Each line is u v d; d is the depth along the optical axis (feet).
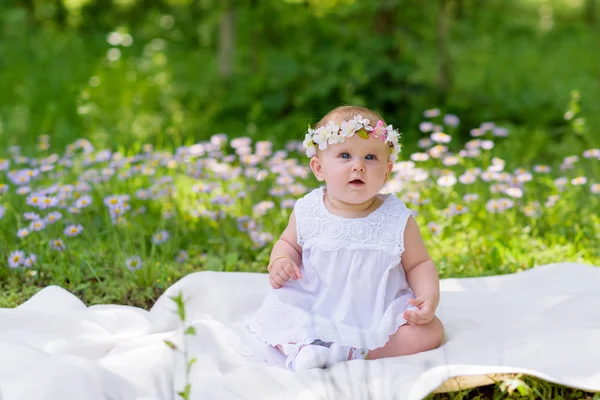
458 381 8.39
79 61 31.14
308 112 23.24
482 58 35.76
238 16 29.07
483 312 10.69
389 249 9.50
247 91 24.44
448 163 15.62
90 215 15.51
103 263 13.51
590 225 14.96
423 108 23.43
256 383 8.36
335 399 7.90
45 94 26.05
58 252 13.14
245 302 10.82
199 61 32.24
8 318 9.61
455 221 15.14
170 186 16.25
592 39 42.16
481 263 13.56
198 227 15.01
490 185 16.67
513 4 47.24
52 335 9.62
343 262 9.53
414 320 9.19
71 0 32.91
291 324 9.30
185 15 36.78
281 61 24.38
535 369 8.52
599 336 8.75
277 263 9.71
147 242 14.62
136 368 8.56
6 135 21.98
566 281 11.60
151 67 27.58
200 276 11.09
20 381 8.05
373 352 9.18
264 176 15.70
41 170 15.01
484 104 24.66
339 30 28.48
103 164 16.88
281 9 28.07
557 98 27.27
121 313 10.42
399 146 9.84
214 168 15.99
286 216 14.84
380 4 24.98
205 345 9.18
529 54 37.37
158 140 20.88
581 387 8.11
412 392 7.95
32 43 33.24
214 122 23.68
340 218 9.71
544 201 16.20
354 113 9.74
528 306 10.78
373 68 23.30
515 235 14.49
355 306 9.46
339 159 9.59
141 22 37.45
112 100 24.49
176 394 8.23
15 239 14.39
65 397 7.72
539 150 21.03
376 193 9.86
